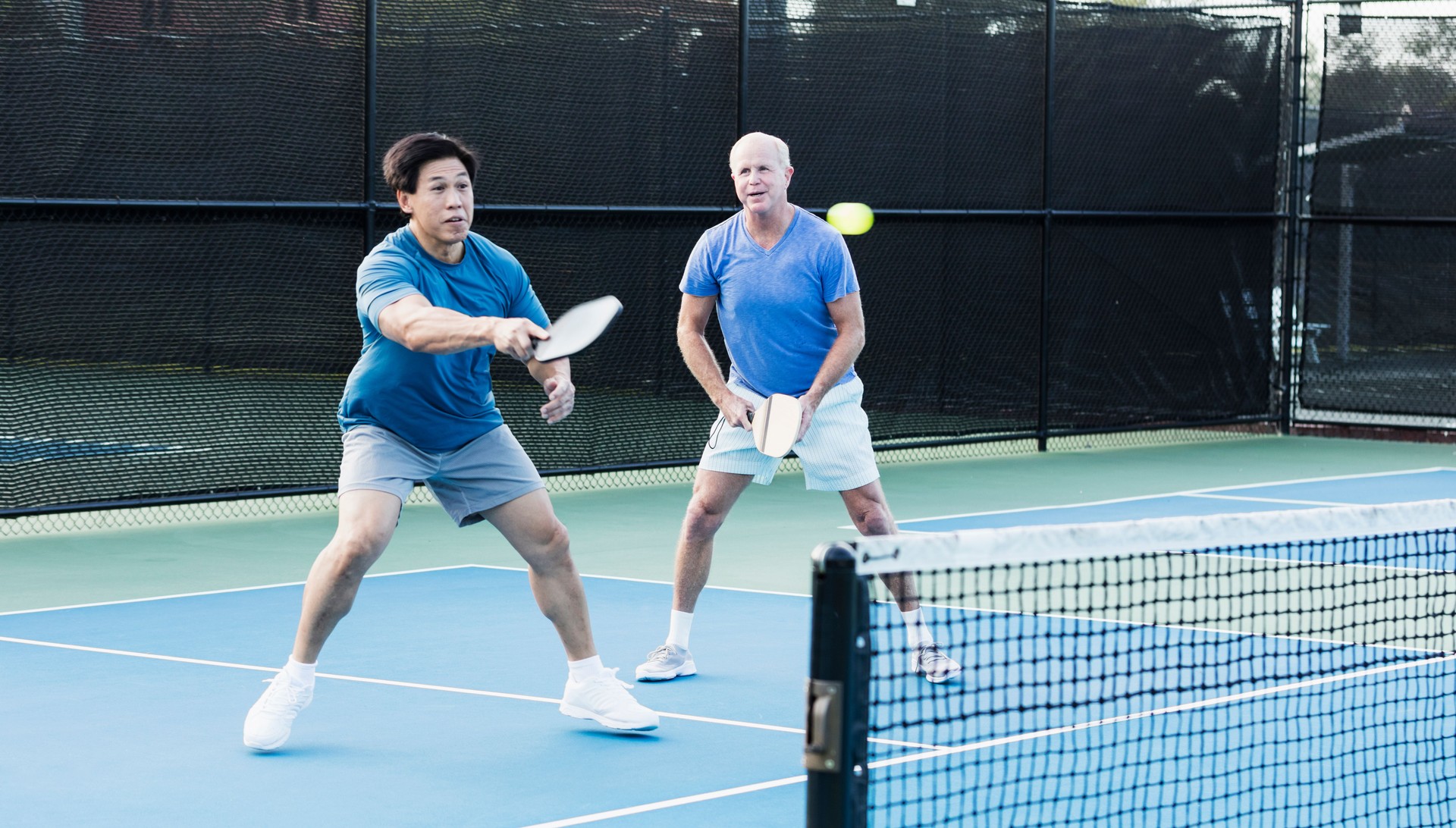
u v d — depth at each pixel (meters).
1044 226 12.52
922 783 4.03
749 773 4.30
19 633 6.05
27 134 8.80
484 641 5.95
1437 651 5.64
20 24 8.80
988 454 12.62
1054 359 12.73
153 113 8.99
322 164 9.38
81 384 8.76
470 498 4.59
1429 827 3.73
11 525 8.83
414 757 4.43
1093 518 9.23
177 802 4.02
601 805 4.01
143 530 8.74
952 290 12.09
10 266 8.61
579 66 10.27
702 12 10.76
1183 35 13.36
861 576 2.37
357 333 9.50
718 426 5.30
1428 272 13.77
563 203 10.24
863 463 5.28
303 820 3.88
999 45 12.23
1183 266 13.51
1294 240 14.20
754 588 7.11
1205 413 13.72
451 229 4.29
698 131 10.78
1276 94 14.02
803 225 5.24
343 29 9.40
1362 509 3.46
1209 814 3.80
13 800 4.02
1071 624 6.09
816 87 11.30
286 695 4.47
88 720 4.80
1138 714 4.74
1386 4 14.00
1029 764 4.23
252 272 9.19
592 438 10.45
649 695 5.16
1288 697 4.99
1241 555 7.95
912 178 11.85
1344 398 14.14
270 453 9.28
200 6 9.05
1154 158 13.25
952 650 5.61
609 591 7.00
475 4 9.85
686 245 10.73
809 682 2.27
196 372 9.05
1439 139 13.65
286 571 7.52
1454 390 13.75
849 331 5.16
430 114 9.72
